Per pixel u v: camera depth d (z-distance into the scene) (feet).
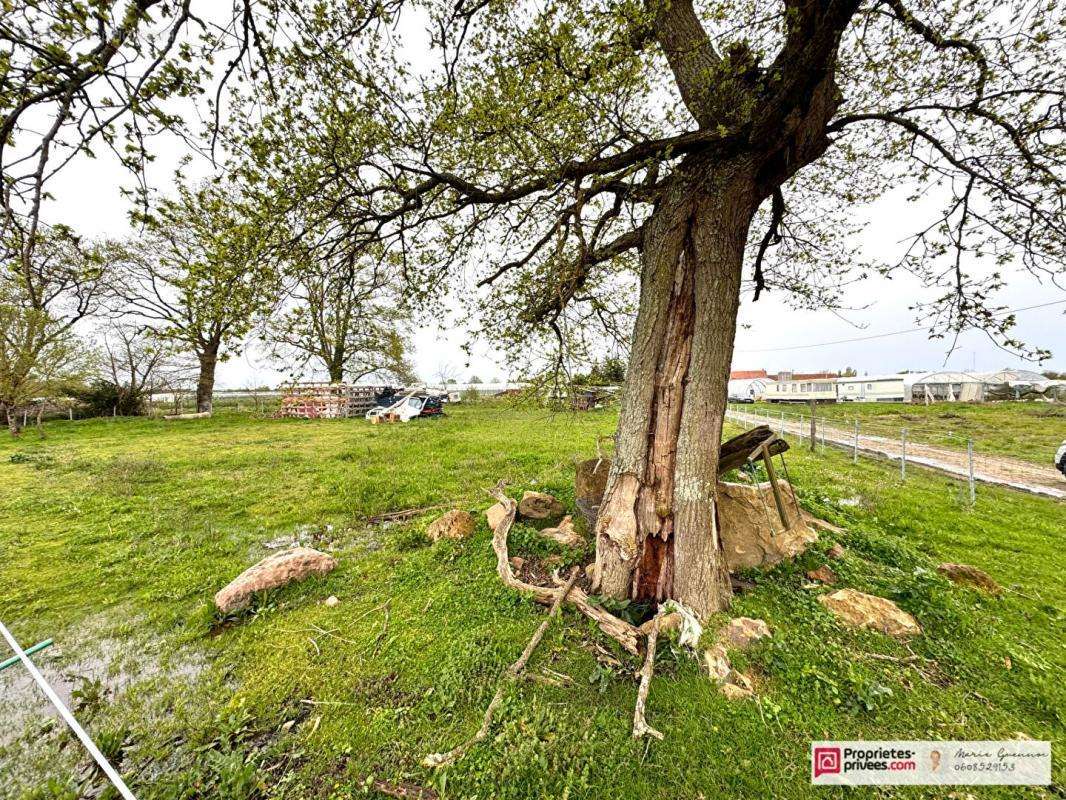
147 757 7.13
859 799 6.07
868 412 76.13
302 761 6.98
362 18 8.88
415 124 10.32
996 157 11.86
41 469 30.12
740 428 51.72
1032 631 10.37
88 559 14.96
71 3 5.24
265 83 8.61
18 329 43.34
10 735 7.68
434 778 6.44
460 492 23.03
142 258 55.67
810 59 7.98
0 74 5.41
